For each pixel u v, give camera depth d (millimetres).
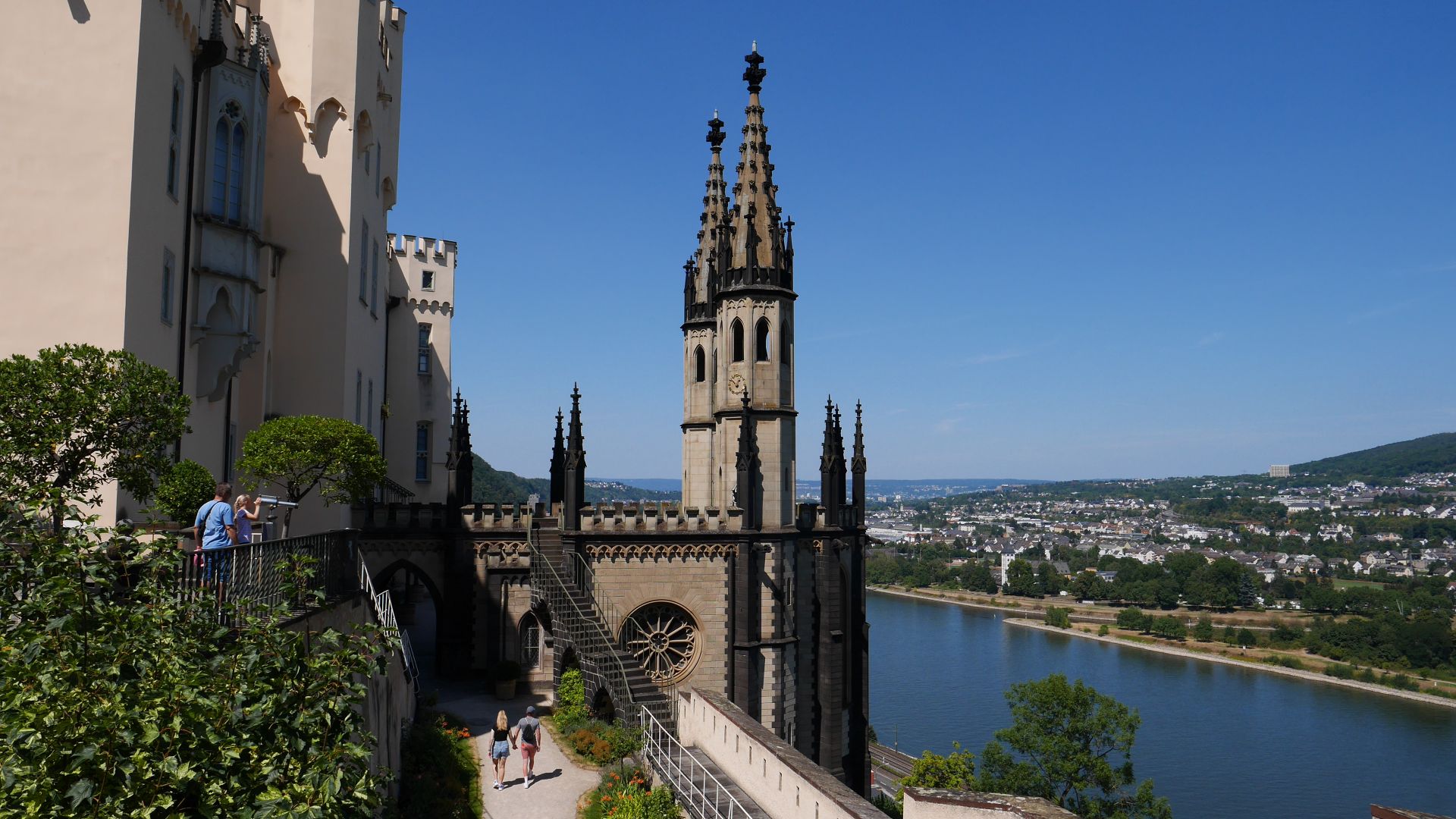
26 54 26719
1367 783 115375
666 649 46125
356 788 11680
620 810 26703
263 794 10844
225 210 33719
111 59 27219
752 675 46688
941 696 156250
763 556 47562
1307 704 160625
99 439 18844
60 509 13406
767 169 51094
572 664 41344
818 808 22031
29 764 9609
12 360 20094
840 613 53906
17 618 12086
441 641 46688
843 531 52562
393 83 51594
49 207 26531
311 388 39969
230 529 19625
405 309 70875
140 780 10016
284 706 12227
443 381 72750
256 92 34719
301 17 40781
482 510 47188
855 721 55031
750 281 49125
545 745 35094
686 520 46250
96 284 26594
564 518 45375
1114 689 170000
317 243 40438
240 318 33625
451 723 37562
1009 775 77688
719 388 50750
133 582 14961
